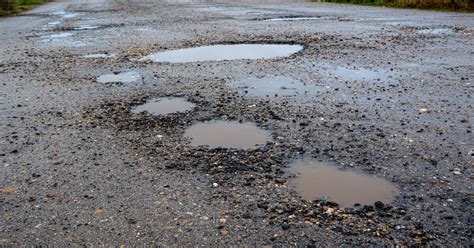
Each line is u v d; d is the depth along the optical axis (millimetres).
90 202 3676
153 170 4238
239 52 10133
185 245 3059
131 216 3445
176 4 26781
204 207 3541
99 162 4465
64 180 4094
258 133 5086
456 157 4293
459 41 10617
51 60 10203
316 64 8609
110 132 5312
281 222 3297
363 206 3492
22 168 4391
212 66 8727
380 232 3131
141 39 12703
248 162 4336
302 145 4703
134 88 7305
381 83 7074
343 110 5793
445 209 3400
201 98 6555
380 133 4961
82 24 17500
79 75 8508
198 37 12516
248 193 3744
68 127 5555
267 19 16688
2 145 5023
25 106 6551
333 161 4305
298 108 5934
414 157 4324
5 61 10359
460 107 5746
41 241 3158
